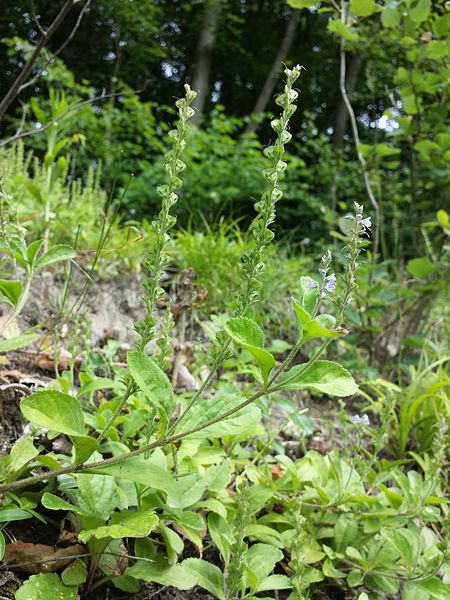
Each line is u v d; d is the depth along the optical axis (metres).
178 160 1.10
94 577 1.27
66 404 1.07
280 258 4.39
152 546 1.32
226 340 1.14
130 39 12.84
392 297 3.42
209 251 3.48
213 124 9.01
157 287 1.14
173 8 15.13
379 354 3.64
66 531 1.30
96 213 3.84
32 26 13.00
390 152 3.56
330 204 8.82
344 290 1.10
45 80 8.54
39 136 7.79
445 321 3.64
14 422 1.63
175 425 1.11
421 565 1.56
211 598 1.39
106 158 8.24
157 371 1.12
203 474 1.52
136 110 9.29
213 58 16.08
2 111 2.13
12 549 1.21
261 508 1.61
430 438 2.45
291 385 1.07
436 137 3.35
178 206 7.39
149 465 1.10
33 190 2.89
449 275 3.53
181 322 2.84
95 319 2.70
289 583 1.33
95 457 1.27
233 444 1.84
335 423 2.67
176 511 1.24
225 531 1.40
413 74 3.29
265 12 16.58
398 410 2.74
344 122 13.05
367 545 1.65
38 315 2.49
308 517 1.64
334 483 1.73
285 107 1.08
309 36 16.28
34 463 1.37
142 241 3.42
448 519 1.43
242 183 7.93
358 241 1.11
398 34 3.27
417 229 3.90
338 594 1.58
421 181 4.12
